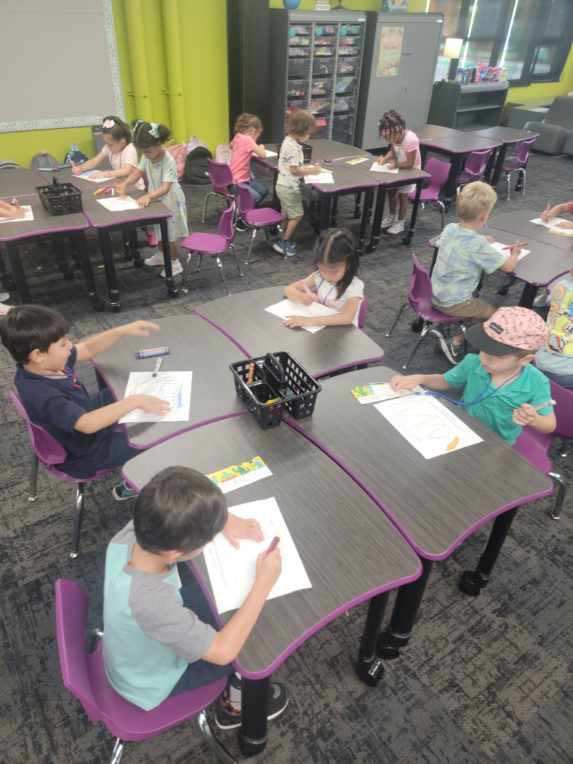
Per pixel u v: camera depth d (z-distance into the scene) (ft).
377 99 23.49
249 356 6.66
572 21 28.60
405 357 11.13
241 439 5.37
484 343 5.73
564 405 6.46
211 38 20.04
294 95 21.68
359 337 7.15
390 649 5.71
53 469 6.21
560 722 5.42
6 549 6.88
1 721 5.24
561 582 6.81
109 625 3.51
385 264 15.16
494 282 14.32
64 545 6.95
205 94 21.01
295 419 5.67
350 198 19.98
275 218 14.14
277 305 7.88
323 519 4.53
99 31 17.46
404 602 5.23
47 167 15.83
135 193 12.89
